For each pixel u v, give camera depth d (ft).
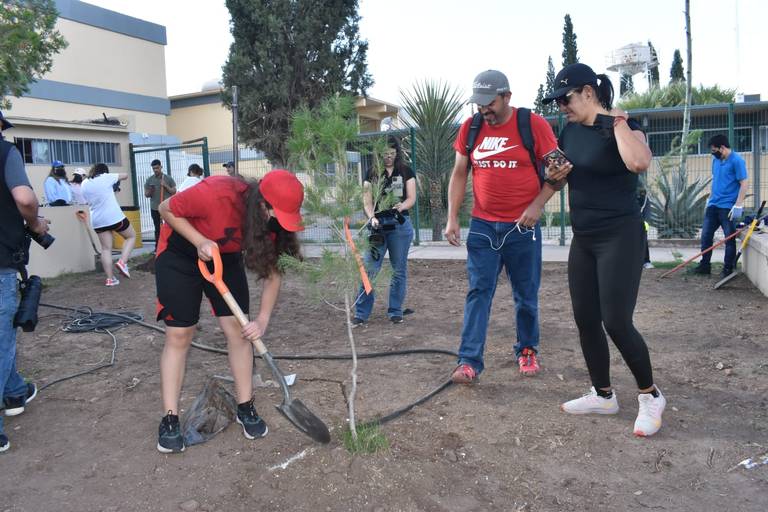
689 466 10.40
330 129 10.67
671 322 19.34
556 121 47.98
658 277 26.89
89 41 73.82
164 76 84.33
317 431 10.61
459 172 14.37
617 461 10.62
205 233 10.84
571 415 12.41
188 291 11.05
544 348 16.98
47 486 10.36
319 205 10.75
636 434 11.46
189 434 11.63
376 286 11.29
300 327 20.39
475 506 9.37
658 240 37.09
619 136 10.41
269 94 68.23
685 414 12.39
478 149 13.69
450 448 11.07
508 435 11.57
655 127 50.90
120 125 52.70
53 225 31.55
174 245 11.09
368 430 11.40
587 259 11.61
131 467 10.85
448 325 19.99
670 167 40.01
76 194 42.09
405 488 9.77
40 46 29.66
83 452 11.53
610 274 11.05
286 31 70.18
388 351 17.10
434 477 10.07
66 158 49.21
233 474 10.44
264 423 11.86
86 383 15.25
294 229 10.33
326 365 16.12
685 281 25.91
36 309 12.44
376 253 18.75
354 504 9.43
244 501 9.65
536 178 13.61
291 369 15.87
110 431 12.39
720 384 13.93
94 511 9.57
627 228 11.02
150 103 82.02
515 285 14.43
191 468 10.72
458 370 13.89
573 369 15.16
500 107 13.23
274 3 69.36
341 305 23.12
